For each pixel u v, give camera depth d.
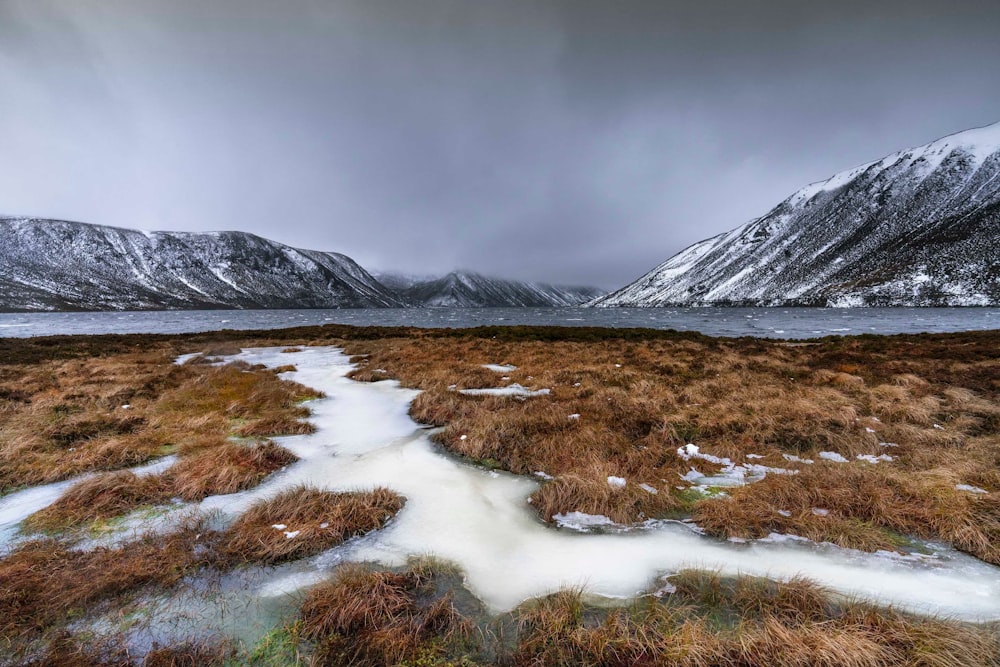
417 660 3.89
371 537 6.01
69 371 17.70
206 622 4.33
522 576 5.14
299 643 4.07
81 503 6.55
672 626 4.25
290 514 6.36
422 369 18.81
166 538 5.71
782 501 6.71
